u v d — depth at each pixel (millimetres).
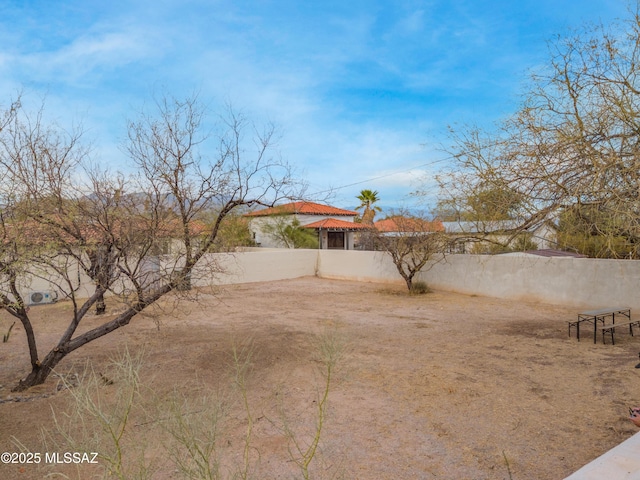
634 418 3283
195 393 5859
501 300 14898
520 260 14656
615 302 12203
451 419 5184
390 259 19984
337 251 22781
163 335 9867
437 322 11375
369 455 4312
